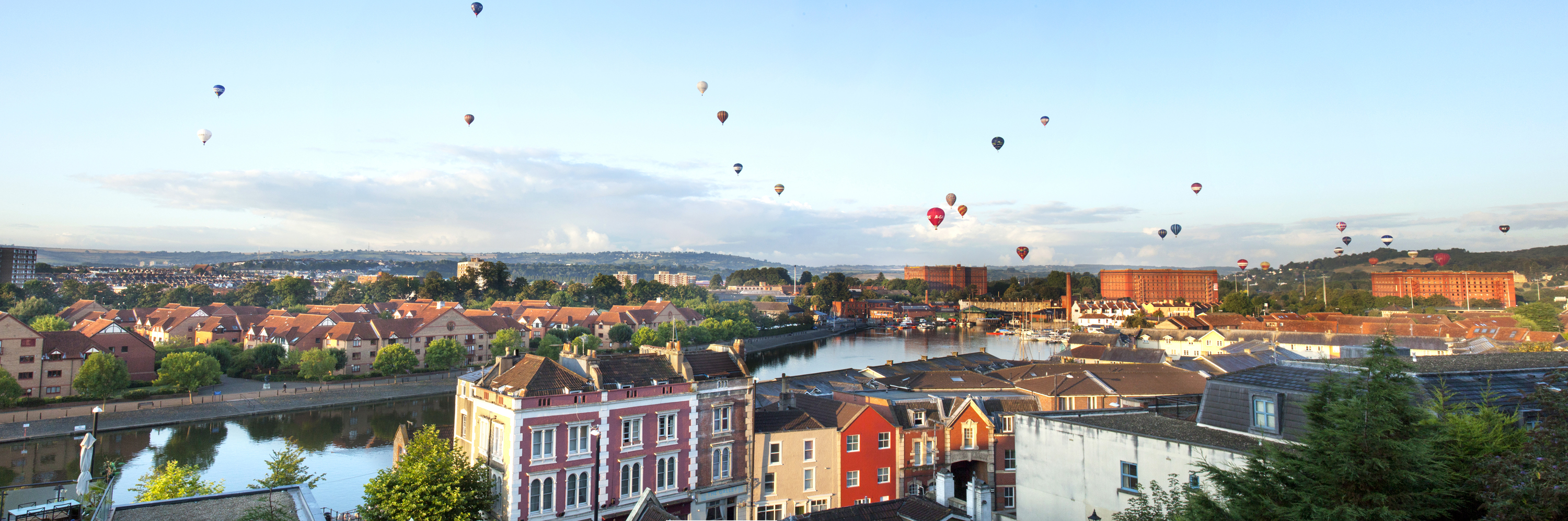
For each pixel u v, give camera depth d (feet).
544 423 203.92
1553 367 163.43
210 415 402.72
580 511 209.77
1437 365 164.55
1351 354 458.50
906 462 257.34
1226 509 107.14
